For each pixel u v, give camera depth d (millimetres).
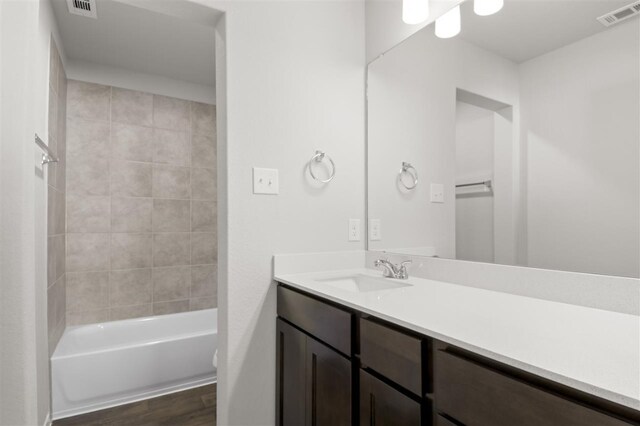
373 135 1852
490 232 1327
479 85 1359
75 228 2631
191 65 2777
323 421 1225
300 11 1701
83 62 2674
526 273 1194
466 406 744
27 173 1106
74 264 2625
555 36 1133
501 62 1284
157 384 2264
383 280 1529
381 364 976
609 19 1010
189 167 3107
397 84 1717
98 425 1895
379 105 1819
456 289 1316
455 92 1449
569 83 1098
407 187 1662
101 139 2740
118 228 2795
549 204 1146
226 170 1489
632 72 963
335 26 1818
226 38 1492
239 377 1497
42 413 1760
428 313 956
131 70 2861
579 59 1075
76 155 2643
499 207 1297
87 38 2346
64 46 2439
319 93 1745
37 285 1660
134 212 2859
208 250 3176
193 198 3117
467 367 744
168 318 2883
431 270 1542
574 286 1071
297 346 1392
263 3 1594
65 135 2568
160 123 2982
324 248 1736
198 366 2391
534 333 783
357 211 1863
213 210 3209
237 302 1498
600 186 1026
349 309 1139
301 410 1361
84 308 2658
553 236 1135
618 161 988
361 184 1883
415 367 863
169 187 3014
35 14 1137
